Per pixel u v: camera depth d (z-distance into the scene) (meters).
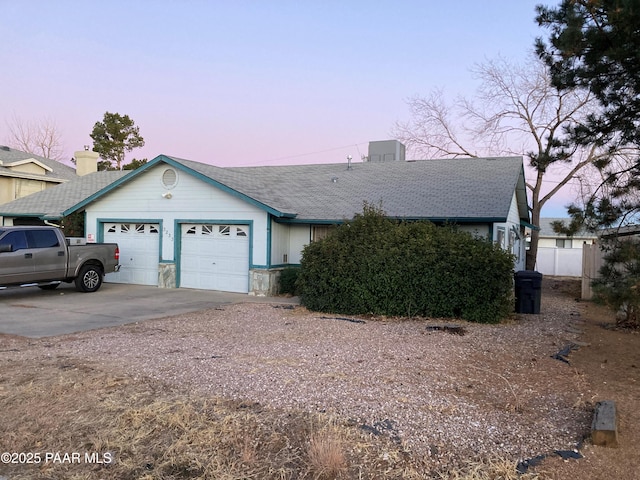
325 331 9.16
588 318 11.34
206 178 15.22
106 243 16.34
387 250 10.94
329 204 15.93
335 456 3.94
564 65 7.27
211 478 3.83
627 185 7.06
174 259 16.19
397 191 16.36
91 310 11.66
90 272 14.77
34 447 4.42
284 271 14.96
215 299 13.77
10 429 4.73
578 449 4.18
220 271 15.63
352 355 7.27
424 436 4.41
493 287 10.29
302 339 8.41
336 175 19.36
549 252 28.31
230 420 4.76
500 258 10.25
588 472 3.80
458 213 13.50
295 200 16.55
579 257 27.78
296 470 3.92
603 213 6.88
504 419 4.83
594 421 4.44
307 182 18.77
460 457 4.05
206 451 4.22
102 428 4.68
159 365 6.62
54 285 15.41
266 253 14.72
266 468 3.95
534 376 6.40
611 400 5.14
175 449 4.27
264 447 4.28
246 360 6.91
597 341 8.80
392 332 9.12
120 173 25.22
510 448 4.20
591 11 6.31
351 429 4.53
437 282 10.59
